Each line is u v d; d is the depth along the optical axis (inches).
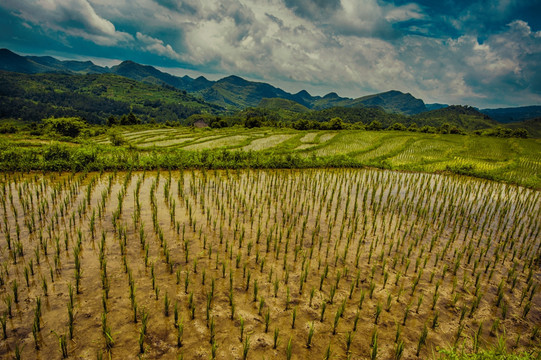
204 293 271.0
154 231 391.2
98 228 390.9
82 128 2059.5
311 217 483.2
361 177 799.7
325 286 295.6
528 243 433.1
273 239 394.3
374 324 246.5
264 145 1433.3
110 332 215.6
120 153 904.9
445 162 1071.6
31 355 196.1
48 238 355.3
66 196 499.2
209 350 210.5
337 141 1530.5
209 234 394.0
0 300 242.8
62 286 266.8
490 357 189.5
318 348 218.7
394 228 458.6
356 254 365.7
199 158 852.6
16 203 468.1
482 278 329.1
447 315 263.7
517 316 269.6
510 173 930.7
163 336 218.8
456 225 483.2
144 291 267.0
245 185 651.5
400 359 213.5
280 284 293.0
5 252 319.3
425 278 320.8
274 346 215.8
